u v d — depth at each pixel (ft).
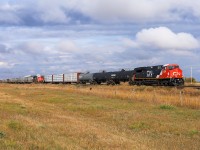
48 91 202.49
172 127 63.21
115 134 53.88
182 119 74.43
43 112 83.66
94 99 132.26
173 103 105.91
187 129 61.46
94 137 49.47
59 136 48.85
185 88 154.20
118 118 75.87
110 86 210.38
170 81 182.29
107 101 122.31
